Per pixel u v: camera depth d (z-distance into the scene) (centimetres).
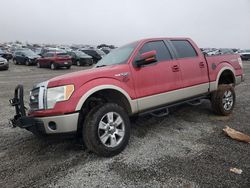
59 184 344
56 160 416
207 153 421
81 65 2950
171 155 419
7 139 522
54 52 2548
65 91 396
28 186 342
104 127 415
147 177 353
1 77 1792
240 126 555
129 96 453
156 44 529
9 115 712
